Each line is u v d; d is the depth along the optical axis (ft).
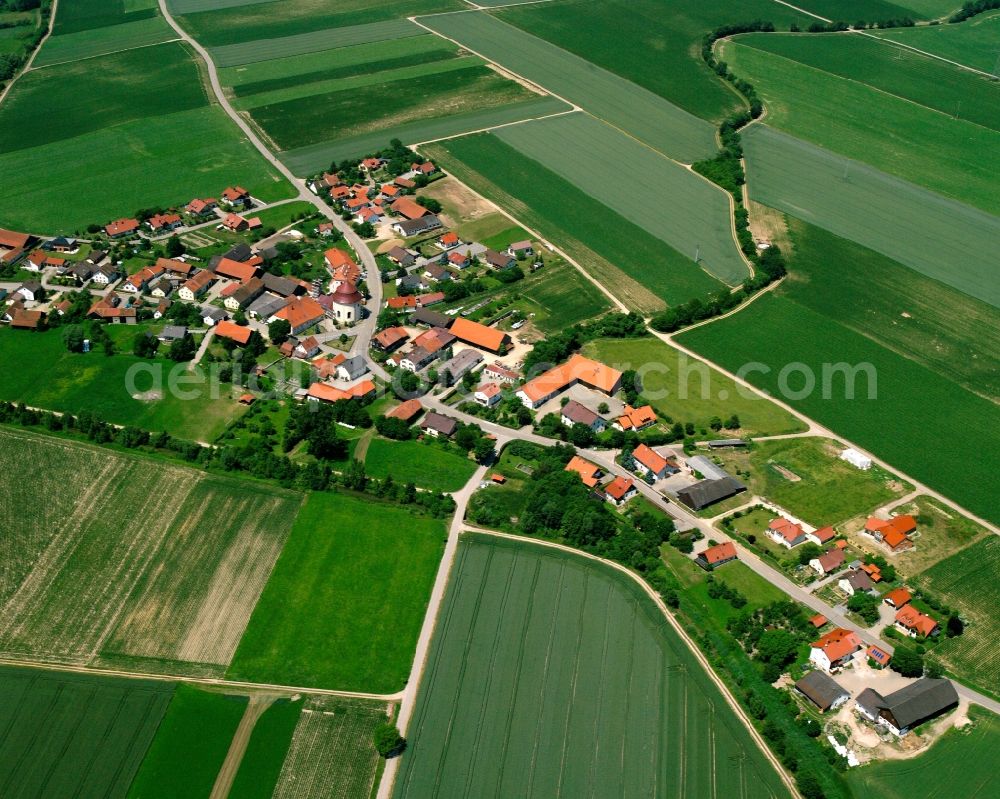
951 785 439.63
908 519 579.89
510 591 532.32
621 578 543.80
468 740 455.22
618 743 456.45
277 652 494.59
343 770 440.45
